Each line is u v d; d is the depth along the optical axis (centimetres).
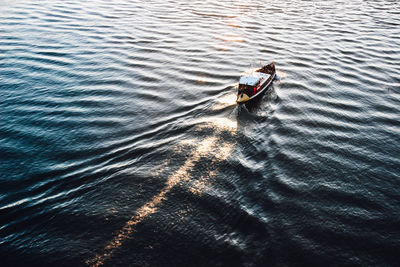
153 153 2972
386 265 2028
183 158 2922
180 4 9650
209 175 2742
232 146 3106
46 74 4631
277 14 8831
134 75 4688
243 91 3809
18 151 2973
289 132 3347
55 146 3059
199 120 3509
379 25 7775
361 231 2255
